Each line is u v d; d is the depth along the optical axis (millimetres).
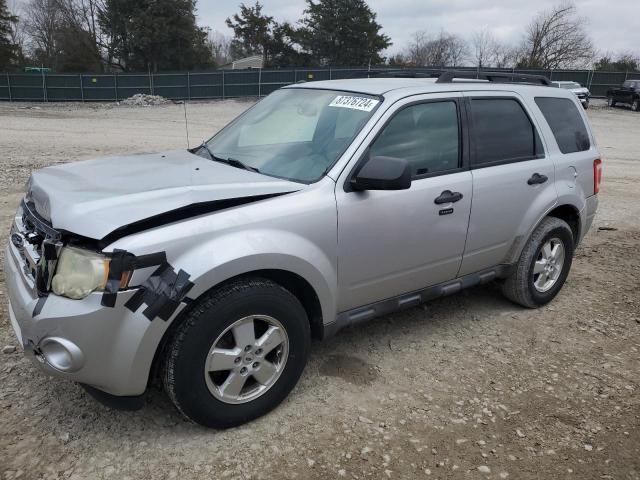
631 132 22906
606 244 7160
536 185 4531
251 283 2984
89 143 14891
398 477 2857
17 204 7500
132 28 51500
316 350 4039
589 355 4184
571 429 3307
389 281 3725
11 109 28859
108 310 2596
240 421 3125
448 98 4016
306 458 2943
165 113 27766
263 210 3041
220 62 81625
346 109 3744
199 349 2840
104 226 2619
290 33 59031
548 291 4949
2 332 3990
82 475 2738
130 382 2748
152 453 2914
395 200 3561
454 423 3301
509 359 4066
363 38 54562
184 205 2816
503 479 2889
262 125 4066
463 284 4289
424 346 4188
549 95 4922
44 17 64562
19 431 3012
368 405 3424
